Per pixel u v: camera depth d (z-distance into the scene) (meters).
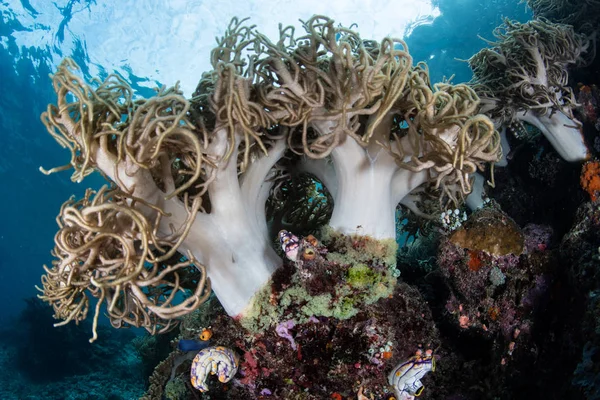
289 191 0.98
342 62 0.66
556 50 1.06
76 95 0.57
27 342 4.41
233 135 0.66
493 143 0.77
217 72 0.64
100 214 0.58
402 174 0.79
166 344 1.88
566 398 0.59
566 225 1.07
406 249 1.54
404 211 1.09
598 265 0.71
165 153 0.67
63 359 3.81
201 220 0.71
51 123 0.59
